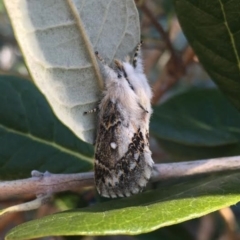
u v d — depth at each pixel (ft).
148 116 0.66
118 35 0.65
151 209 0.56
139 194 0.65
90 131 0.66
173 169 0.67
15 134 0.78
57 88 0.63
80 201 0.82
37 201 0.65
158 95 1.03
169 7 1.10
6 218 0.98
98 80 0.64
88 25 0.63
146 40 1.06
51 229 0.55
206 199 0.57
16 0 0.59
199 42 0.69
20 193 0.65
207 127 0.88
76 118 0.65
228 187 0.60
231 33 0.68
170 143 0.88
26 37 0.60
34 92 0.80
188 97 0.89
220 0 0.66
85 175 0.66
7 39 1.50
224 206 0.56
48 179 0.66
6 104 0.79
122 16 0.65
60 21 0.61
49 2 0.61
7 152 0.77
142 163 0.65
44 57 0.62
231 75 0.70
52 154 0.78
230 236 0.96
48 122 0.79
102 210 0.60
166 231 0.92
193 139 0.85
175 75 1.01
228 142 0.85
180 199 0.58
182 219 0.55
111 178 0.65
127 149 0.65
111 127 0.65
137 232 0.54
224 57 0.69
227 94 0.72
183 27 0.68
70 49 0.63
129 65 0.65
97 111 0.65
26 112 0.79
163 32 0.97
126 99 0.65
